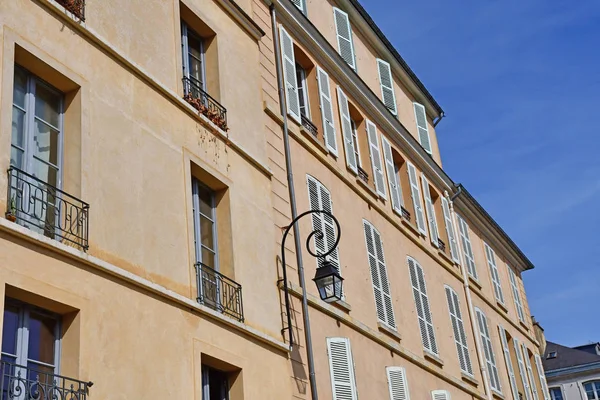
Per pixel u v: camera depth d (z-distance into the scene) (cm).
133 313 1066
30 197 964
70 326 975
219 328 1234
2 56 981
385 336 1806
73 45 1108
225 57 1500
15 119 1018
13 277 903
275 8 1781
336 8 2159
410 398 1822
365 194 1958
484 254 2925
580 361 4841
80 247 1016
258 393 1282
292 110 1712
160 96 1262
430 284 2230
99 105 1120
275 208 1519
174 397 1095
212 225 1348
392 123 2283
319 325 1552
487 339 2570
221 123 1402
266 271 1419
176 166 1250
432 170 2531
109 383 995
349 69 2048
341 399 1522
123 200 1114
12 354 914
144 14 1289
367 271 1828
